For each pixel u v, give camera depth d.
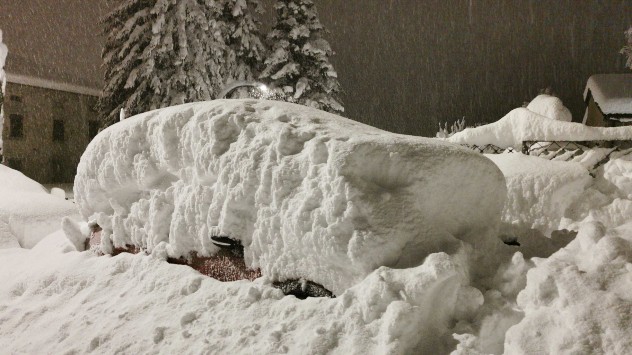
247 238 3.30
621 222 4.84
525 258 3.04
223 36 24.55
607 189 5.28
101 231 4.63
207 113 3.68
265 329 2.82
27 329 3.77
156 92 22.09
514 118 7.66
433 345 2.43
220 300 3.19
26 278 4.57
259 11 26.52
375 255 2.69
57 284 4.23
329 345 2.53
